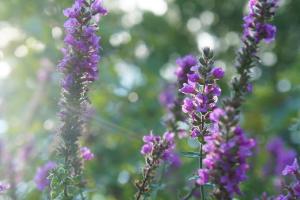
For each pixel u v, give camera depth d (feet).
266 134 44.57
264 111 49.37
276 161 32.30
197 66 17.17
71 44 16.90
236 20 71.10
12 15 37.19
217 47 69.21
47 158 26.53
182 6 70.69
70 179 17.62
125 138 35.04
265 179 31.65
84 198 19.16
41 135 32.42
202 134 17.10
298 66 58.23
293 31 69.05
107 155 33.94
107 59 38.29
